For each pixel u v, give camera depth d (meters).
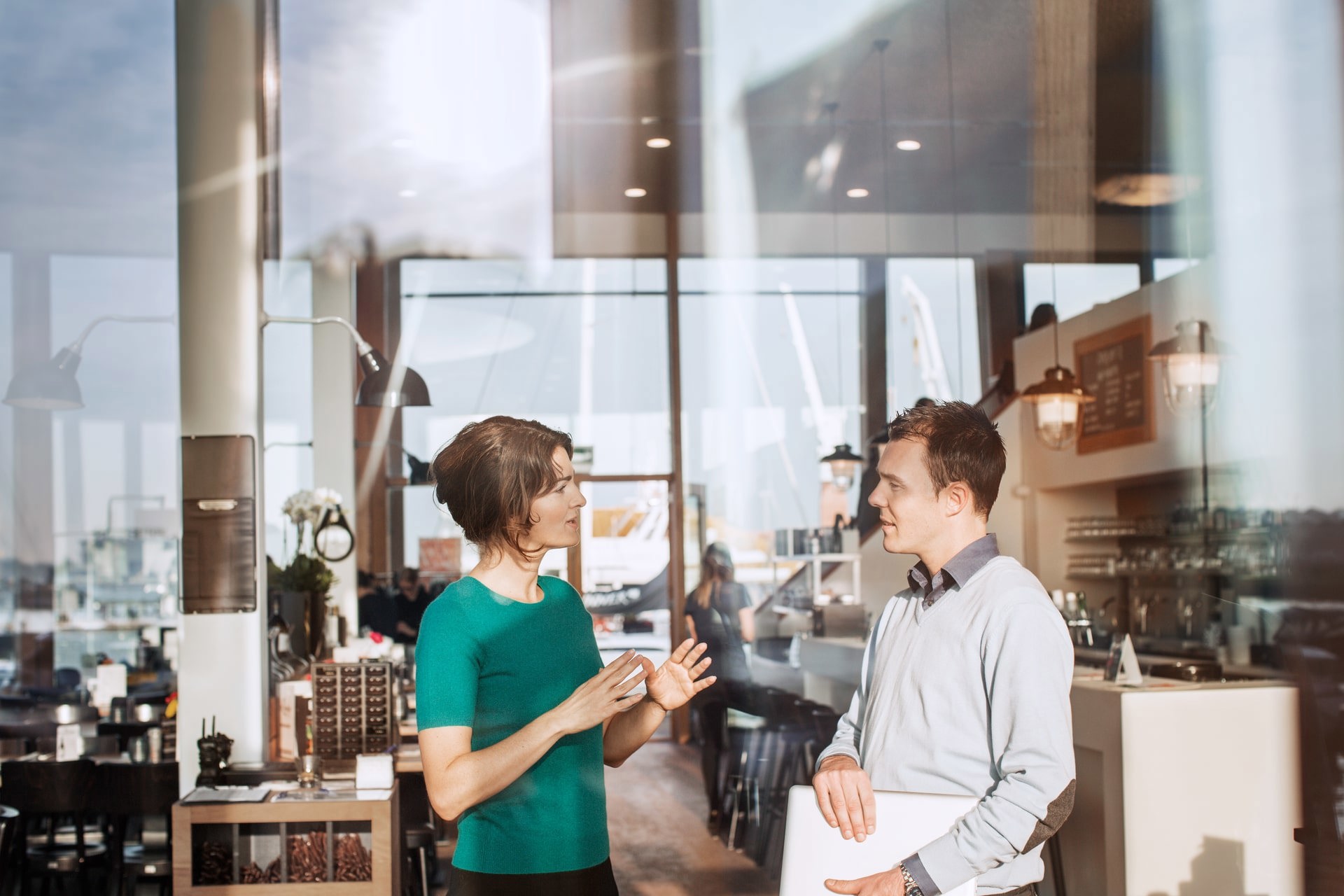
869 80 8.16
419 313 10.23
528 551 1.83
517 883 1.73
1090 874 4.04
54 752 4.79
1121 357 7.53
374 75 7.50
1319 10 5.00
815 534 9.22
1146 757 3.84
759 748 6.42
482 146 8.95
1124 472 7.46
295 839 3.29
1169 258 9.51
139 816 4.08
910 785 1.72
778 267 10.55
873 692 1.88
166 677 6.89
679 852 5.57
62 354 6.11
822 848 1.59
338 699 3.79
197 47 4.39
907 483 1.81
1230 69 7.21
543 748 1.64
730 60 7.65
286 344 9.48
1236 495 6.63
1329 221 5.36
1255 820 3.88
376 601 9.30
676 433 10.34
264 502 4.36
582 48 7.51
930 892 1.52
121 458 7.59
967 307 10.48
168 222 7.57
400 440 9.97
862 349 10.51
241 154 4.40
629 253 10.49
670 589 10.16
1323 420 5.84
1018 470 8.57
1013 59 7.74
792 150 9.46
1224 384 5.47
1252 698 3.94
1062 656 1.64
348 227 9.81
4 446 7.46
